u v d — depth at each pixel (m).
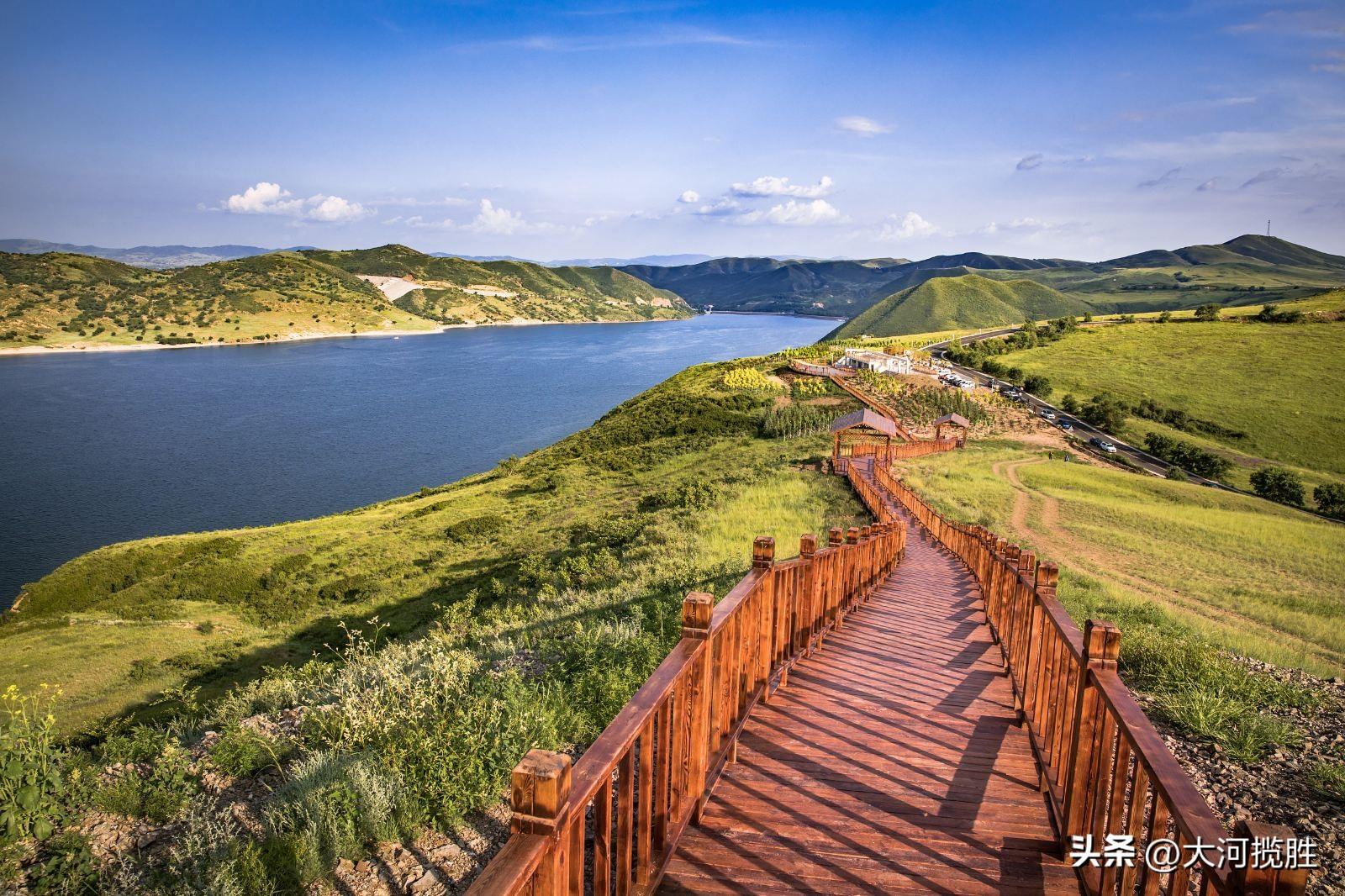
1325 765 4.79
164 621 28.19
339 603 27.59
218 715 6.95
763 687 4.84
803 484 30.75
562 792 1.64
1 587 46.75
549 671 6.66
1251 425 78.56
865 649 6.82
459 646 9.79
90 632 27.33
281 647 23.08
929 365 95.69
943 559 16.14
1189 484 50.81
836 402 65.69
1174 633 9.78
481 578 23.89
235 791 4.73
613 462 47.00
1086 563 22.73
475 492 46.25
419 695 5.33
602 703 5.62
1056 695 3.66
